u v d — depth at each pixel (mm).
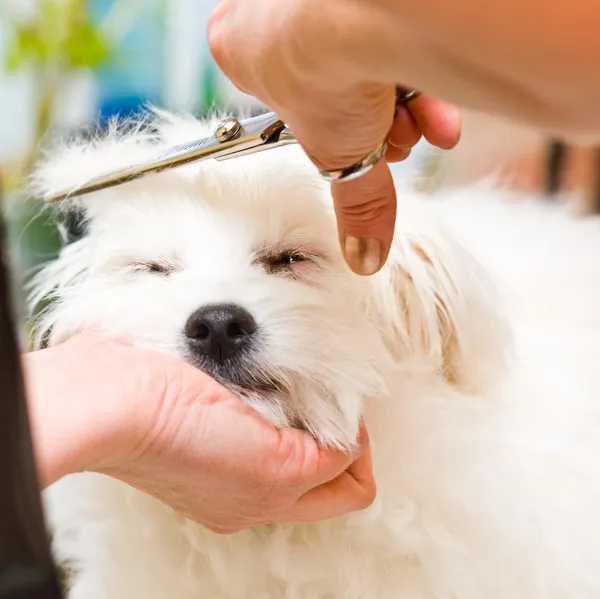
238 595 901
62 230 1018
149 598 925
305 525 881
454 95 450
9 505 356
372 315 899
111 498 934
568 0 380
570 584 906
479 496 891
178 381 685
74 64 1777
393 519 872
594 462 973
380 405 888
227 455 688
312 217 843
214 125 940
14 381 352
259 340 766
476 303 927
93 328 804
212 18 578
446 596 881
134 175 811
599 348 1118
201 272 825
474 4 386
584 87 405
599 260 1279
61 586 399
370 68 464
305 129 550
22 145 1784
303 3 477
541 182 1866
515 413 979
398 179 1034
